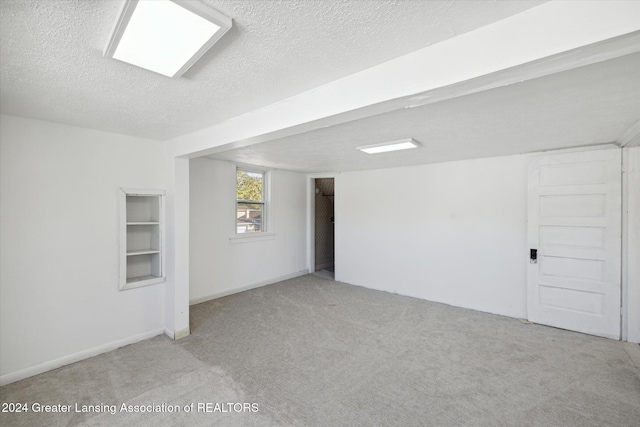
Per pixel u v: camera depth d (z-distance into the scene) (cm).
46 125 239
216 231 434
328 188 655
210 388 217
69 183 252
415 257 445
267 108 200
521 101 179
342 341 296
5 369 223
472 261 393
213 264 431
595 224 309
